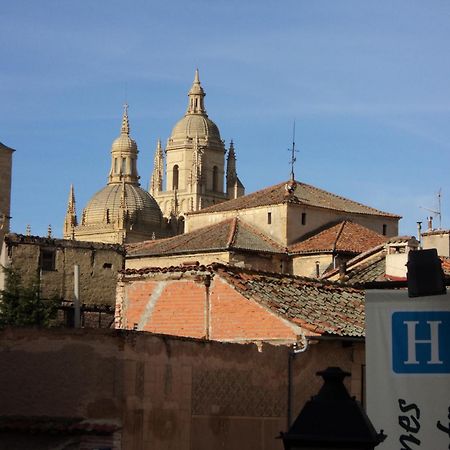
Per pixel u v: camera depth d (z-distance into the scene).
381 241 72.12
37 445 22.53
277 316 29.61
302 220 73.19
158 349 23.77
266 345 26.94
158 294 32.59
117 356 22.83
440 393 16.42
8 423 22.59
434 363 16.47
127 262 71.69
